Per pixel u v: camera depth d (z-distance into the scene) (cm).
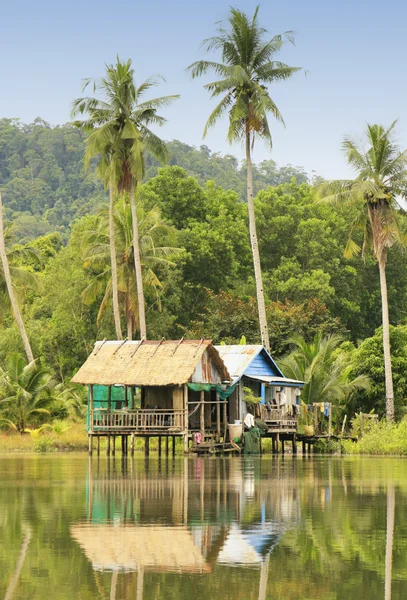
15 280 9025
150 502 3033
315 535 2352
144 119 7756
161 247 9562
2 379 7244
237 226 11669
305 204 12938
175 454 6050
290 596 1736
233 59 7488
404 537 2330
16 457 5603
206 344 5962
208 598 1719
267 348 7469
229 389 6244
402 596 1741
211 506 2920
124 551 2128
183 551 2131
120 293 9288
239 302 9731
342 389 7362
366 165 7500
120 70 7656
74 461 5194
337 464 5034
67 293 10144
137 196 11294
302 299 11188
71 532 2383
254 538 2303
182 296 10694
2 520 2600
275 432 6431
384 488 3522
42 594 1741
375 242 7475
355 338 12500
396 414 7675
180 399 5822
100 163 7950
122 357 6028
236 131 7550
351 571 1938
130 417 5831
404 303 13000
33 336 10694
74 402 8119
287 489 3472
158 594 1744
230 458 5638
